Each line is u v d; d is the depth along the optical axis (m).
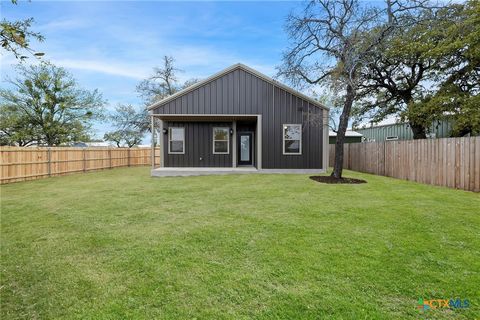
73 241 3.54
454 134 10.66
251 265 2.73
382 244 3.18
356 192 6.44
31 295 2.34
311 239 3.37
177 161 12.02
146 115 21.38
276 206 5.11
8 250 3.29
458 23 9.52
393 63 12.83
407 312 1.97
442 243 3.19
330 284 2.35
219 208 5.06
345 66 8.09
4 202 6.07
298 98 10.90
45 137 19.20
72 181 9.84
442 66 11.45
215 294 2.25
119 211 5.02
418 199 5.57
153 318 1.97
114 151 16.66
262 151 10.91
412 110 11.80
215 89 10.73
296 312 2.00
